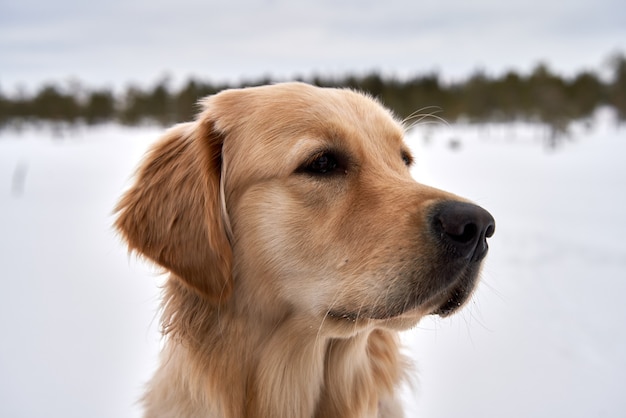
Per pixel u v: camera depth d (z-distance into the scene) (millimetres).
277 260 615
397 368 689
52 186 4785
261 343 622
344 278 597
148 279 1740
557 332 1115
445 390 931
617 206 2844
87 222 2979
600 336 1089
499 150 7699
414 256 578
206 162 633
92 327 1283
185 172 636
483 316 1237
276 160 618
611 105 13273
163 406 636
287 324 622
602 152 7141
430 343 1121
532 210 2762
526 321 1187
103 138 12766
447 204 583
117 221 654
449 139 10023
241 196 628
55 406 933
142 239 641
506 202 3066
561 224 2336
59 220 3057
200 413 618
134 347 1153
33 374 1032
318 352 630
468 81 13672
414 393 703
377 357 668
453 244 575
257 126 634
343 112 644
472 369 987
